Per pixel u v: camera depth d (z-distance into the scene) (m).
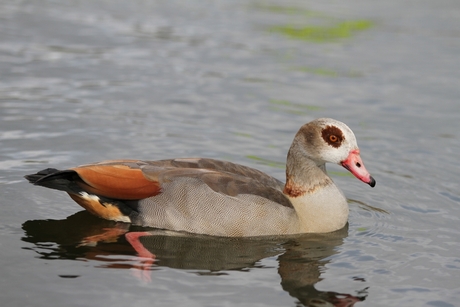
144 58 22.20
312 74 21.62
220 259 10.62
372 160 15.70
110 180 11.58
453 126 17.86
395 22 27.50
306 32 25.80
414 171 15.14
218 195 11.45
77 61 21.39
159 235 11.46
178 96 19.12
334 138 11.84
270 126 17.31
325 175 12.20
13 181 13.15
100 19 26.00
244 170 12.26
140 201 11.70
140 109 17.95
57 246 10.70
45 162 14.20
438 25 27.19
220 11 28.20
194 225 11.50
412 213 12.97
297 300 9.37
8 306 8.81
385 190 14.12
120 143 15.57
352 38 25.39
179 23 26.23
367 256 10.97
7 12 25.67
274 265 10.50
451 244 11.53
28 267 9.89
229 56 22.92
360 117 18.27
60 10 26.67
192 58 22.53
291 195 12.12
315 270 10.38
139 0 29.19
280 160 15.25
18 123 16.31
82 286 9.41
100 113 17.44
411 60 23.22
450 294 9.76
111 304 8.98
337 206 12.02
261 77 21.11
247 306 9.13
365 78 21.44
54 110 17.34
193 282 9.75
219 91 19.73
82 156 14.68
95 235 11.26
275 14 28.02
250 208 11.45
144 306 8.97
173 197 11.53
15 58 21.12
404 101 19.61
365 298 9.55
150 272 9.98
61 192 12.96
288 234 11.71
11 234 11.04
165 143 15.77
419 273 10.39
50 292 9.20
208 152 15.45
